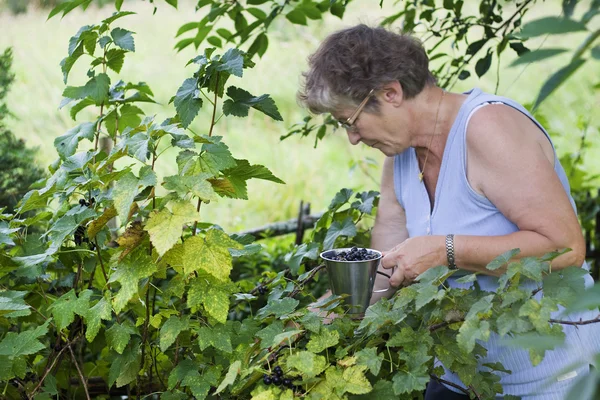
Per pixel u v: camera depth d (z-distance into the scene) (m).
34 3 8.76
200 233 2.04
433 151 1.90
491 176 1.74
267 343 1.61
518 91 7.33
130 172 1.57
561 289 1.45
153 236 1.48
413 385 1.49
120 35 1.94
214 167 1.63
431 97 1.85
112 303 1.67
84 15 8.88
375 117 1.83
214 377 1.68
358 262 1.76
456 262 1.78
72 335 2.01
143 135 1.62
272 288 2.29
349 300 1.83
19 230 2.17
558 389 1.80
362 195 2.57
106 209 1.62
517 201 1.71
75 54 1.97
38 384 1.83
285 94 7.62
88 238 1.89
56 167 2.12
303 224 3.50
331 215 2.61
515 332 1.44
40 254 1.86
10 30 8.24
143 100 2.13
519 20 2.78
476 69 2.86
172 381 1.71
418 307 1.48
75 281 2.09
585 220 3.85
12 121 6.21
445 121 1.84
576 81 7.01
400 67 1.76
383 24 2.96
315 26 8.21
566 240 1.68
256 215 5.84
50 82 7.16
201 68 1.76
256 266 3.33
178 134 1.61
